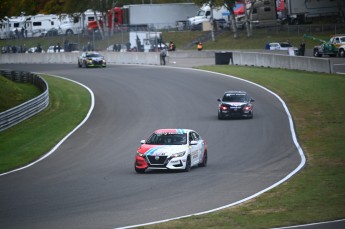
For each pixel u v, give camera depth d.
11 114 55.28
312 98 63.91
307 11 134.50
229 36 140.88
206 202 26.48
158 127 53.31
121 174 34.97
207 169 36.31
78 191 30.05
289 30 134.50
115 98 70.06
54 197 28.73
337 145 42.69
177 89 74.00
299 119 54.56
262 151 42.34
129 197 28.08
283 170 34.91
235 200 26.73
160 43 121.44
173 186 30.61
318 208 24.14
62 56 121.62
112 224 22.61
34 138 49.91
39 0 171.12
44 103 64.81
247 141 46.41
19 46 137.25
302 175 32.62
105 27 149.00
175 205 25.98
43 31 148.50
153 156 34.84
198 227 21.42
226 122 54.56
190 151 35.62
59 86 80.88
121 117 58.88
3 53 133.38
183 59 115.44
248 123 53.72
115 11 152.75
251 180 31.89
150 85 78.12
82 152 43.78
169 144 35.84
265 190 28.73
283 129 50.47
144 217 23.73
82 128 53.97
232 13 137.62
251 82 76.25
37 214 25.00
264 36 134.50
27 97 73.94
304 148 42.59
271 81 75.94
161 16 148.25
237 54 98.00
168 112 60.66
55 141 48.38
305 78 76.62
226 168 36.47
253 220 22.38
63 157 42.09
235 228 21.23
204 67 94.62
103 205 26.39
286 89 69.94
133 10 146.12
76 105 66.25
